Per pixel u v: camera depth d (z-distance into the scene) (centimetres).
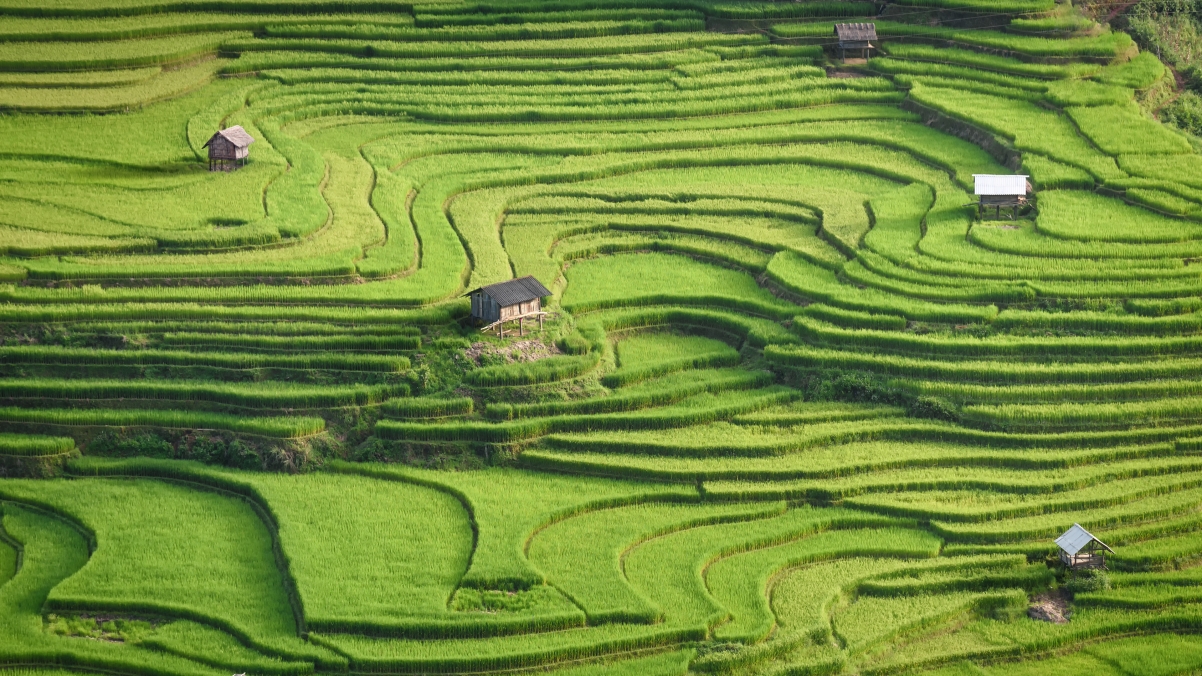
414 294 6212
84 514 5234
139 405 5712
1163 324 6150
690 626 4681
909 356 6081
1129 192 7094
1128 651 4766
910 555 5169
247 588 4878
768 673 4566
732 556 5125
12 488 5388
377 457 5572
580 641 4612
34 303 6034
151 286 6238
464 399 5741
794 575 5053
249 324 6000
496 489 5425
